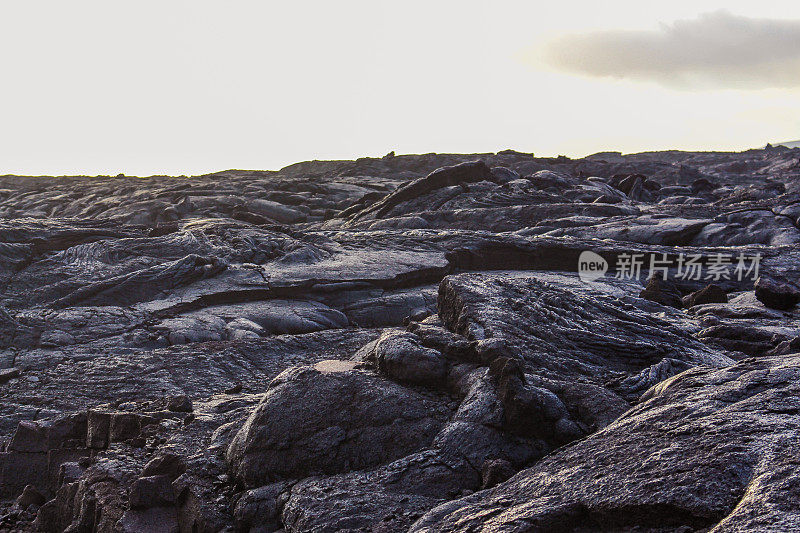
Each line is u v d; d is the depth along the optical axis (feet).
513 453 18.76
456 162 258.78
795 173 236.43
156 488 20.47
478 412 19.81
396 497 17.51
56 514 23.02
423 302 63.82
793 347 28.25
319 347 47.65
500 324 26.58
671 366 25.11
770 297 48.60
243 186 176.35
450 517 15.03
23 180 249.96
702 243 88.22
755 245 80.28
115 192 184.24
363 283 65.36
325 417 20.92
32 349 49.06
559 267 77.20
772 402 15.53
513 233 95.04
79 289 60.08
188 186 174.50
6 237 68.74
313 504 17.62
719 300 51.57
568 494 14.39
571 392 20.83
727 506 12.23
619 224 92.17
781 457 12.89
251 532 18.49
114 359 44.86
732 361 27.68
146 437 25.00
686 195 155.63
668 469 13.83
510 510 14.39
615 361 26.08
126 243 71.10
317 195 171.53
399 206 121.90
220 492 20.15
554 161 260.42
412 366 22.20
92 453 26.35
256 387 39.22
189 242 72.64
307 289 63.72
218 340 51.85
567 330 27.20
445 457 18.85
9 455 27.71
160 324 53.26
